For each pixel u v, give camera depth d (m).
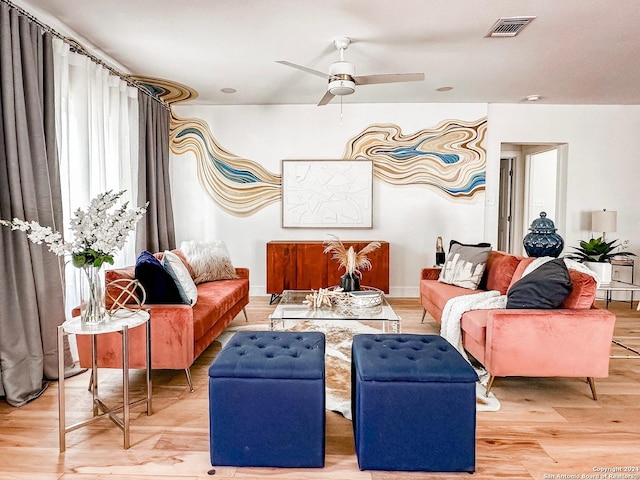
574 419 2.37
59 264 2.90
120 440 2.13
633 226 5.66
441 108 5.58
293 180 5.66
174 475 1.85
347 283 3.54
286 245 5.16
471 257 4.00
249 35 3.37
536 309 2.66
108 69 3.90
